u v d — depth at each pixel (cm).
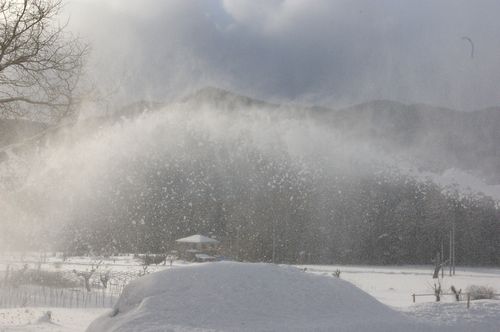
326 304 1178
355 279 5953
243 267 1246
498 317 1421
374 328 1109
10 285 3359
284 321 1080
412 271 8275
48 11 1537
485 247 11175
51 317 1808
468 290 3562
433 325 1234
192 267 1245
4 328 1500
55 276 3969
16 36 1500
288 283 1218
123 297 1182
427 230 11150
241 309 1108
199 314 1082
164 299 1125
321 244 10831
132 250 9606
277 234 10688
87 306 2455
